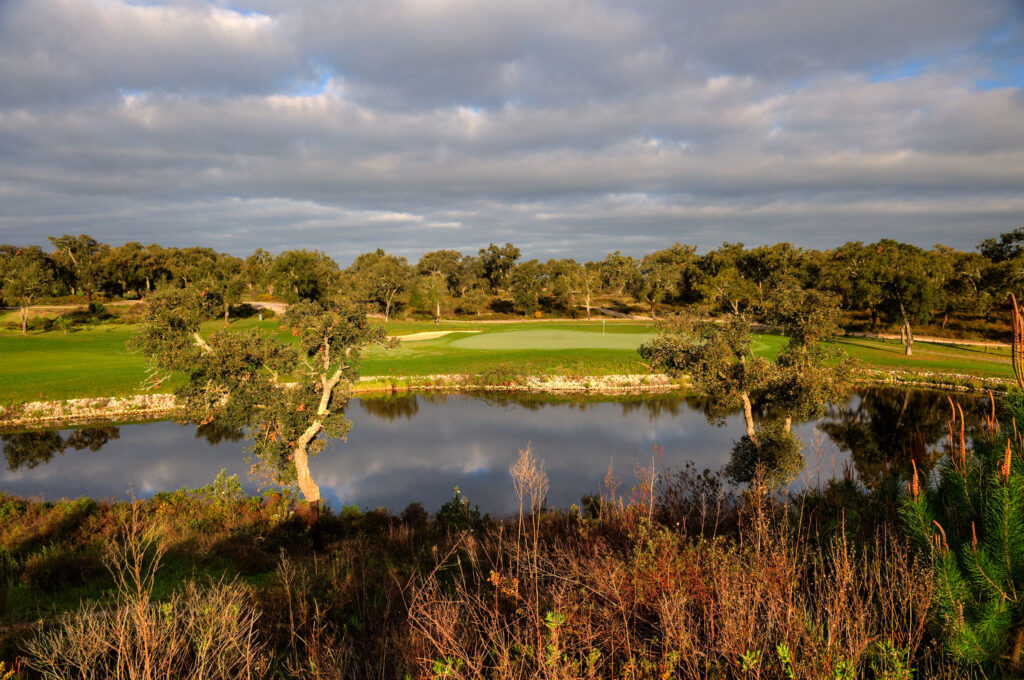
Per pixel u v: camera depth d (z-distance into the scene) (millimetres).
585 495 19625
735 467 19172
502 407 37719
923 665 3607
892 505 8195
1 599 8680
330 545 12945
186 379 38812
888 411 34375
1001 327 74375
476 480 22750
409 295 115125
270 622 6027
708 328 20984
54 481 22781
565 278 123625
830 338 20062
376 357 54000
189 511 16938
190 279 103375
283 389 19422
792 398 19312
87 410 33875
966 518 4074
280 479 19469
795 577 4344
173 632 4664
